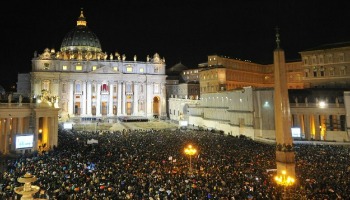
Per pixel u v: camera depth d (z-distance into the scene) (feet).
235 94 248.32
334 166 105.09
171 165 109.81
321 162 112.78
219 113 277.44
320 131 208.13
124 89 413.80
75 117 376.48
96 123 323.98
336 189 77.56
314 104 209.36
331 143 184.34
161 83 432.66
